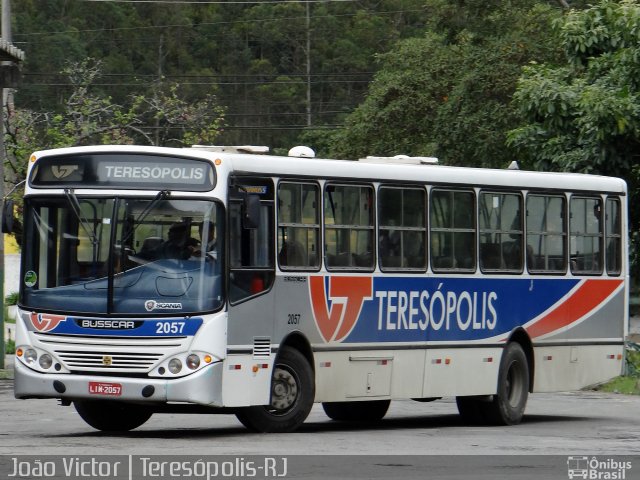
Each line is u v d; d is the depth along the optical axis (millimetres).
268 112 161000
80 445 31828
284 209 36594
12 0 150500
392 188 39906
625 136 63875
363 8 168000
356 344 38531
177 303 34125
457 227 42062
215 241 34531
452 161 98000
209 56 166250
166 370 33875
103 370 34312
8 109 80625
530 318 44594
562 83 66625
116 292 34406
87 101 84938
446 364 41406
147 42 163375
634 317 125250
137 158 35031
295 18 167375
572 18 68375
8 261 101250
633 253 69625
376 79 108438
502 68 94062
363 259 38906
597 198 47625
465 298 42094
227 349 34500
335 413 44406
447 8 98500
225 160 34938
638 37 65500
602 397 57406
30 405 46906
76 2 160250
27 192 35719
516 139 66500
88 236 34812
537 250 45062
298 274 36781
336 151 107750
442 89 101375
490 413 43250
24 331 35156
